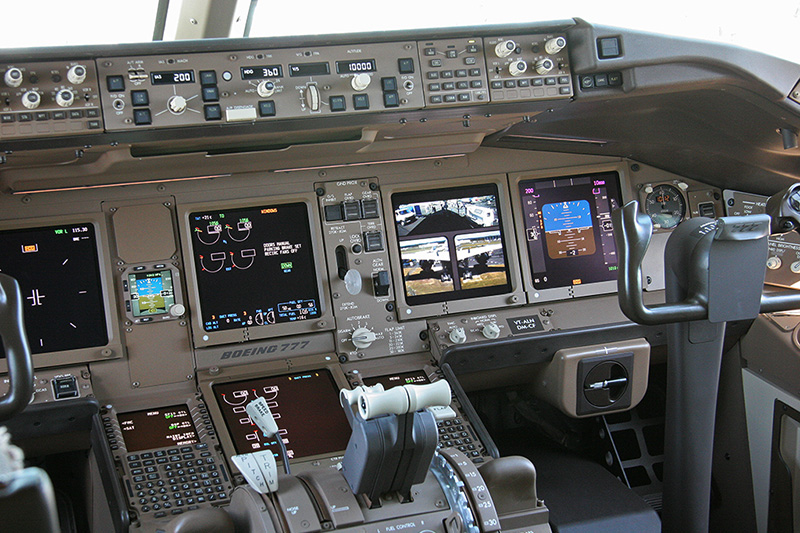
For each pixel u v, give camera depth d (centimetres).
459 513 206
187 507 257
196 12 351
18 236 306
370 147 324
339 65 279
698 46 302
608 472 342
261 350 322
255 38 269
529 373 347
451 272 349
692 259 227
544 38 297
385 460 196
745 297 229
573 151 368
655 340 347
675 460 247
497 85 292
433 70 287
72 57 255
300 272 332
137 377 306
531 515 218
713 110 334
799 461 329
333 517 198
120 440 280
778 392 337
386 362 332
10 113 250
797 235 357
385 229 343
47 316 304
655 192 377
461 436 298
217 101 268
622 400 338
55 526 127
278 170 331
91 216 312
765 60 308
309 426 298
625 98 312
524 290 354
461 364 330
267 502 198
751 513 354
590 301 361
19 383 176
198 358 315
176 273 318
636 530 301
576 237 364
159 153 293
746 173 371
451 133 326
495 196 360
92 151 276
